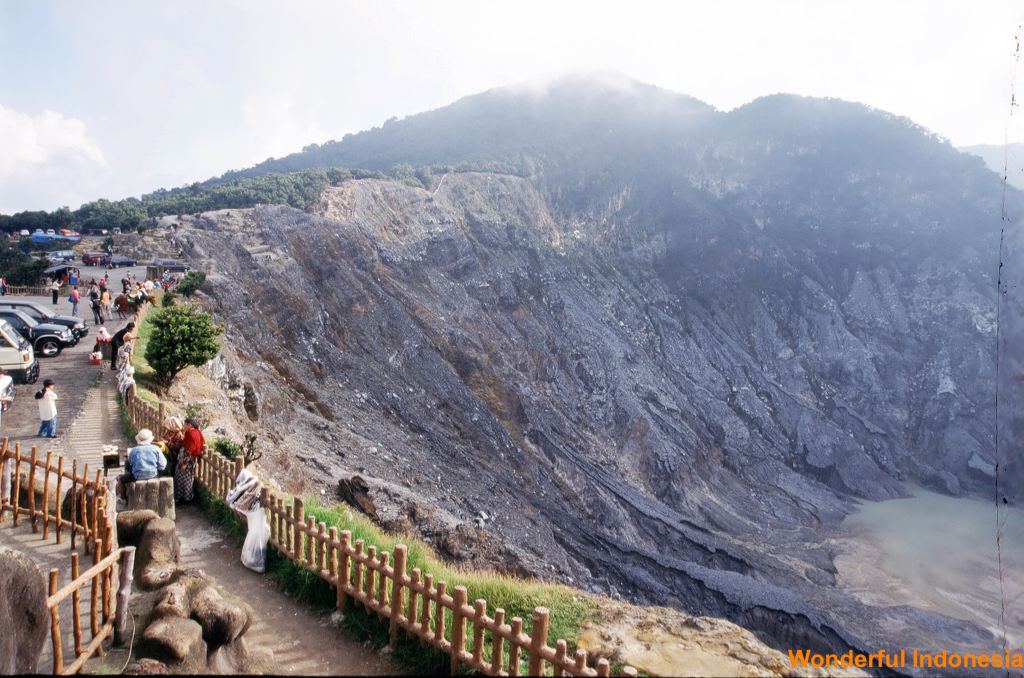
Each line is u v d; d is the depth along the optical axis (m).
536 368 76.69
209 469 13.47
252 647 8.10
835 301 118.56
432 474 44.69
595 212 130.12
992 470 86.75
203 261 52.53
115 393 22.02
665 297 108.31
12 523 10.79
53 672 6.75
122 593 7.33
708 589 42.06
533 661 6.91
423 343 62.97
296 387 45.34
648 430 72.69
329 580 9.57
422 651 8.20
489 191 115.50
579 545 45.12
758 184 152.12
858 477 83.06
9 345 22.09
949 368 104.00
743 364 98.31
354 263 67.31
